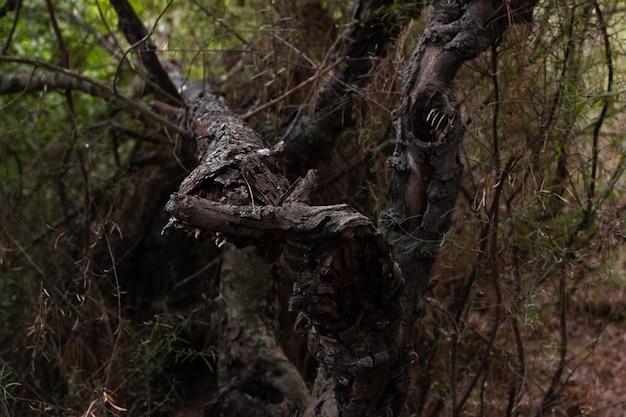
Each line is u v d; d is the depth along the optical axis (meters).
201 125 1.87
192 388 2.73
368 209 2.43
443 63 1.56
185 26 2.80
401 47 1.96
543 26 1.81
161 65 2.45
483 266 1.95
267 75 2.35
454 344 1.90
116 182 2.78
